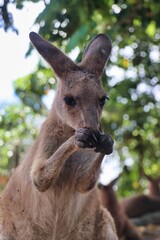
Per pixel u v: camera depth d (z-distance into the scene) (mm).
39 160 7215
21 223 7562
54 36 10023
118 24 11156
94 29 10758
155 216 15539
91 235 7703
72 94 6910
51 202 7367
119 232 12531
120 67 13773
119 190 17391
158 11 11367
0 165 12695
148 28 12438
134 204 15914
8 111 14203
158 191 17078
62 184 7336
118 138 15539
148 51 13188
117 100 14781
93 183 7176
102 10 11242
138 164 16641
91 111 6766
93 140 6488
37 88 13906
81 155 7289
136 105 14984
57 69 7164
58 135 7336
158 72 14141
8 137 13492
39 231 7516
